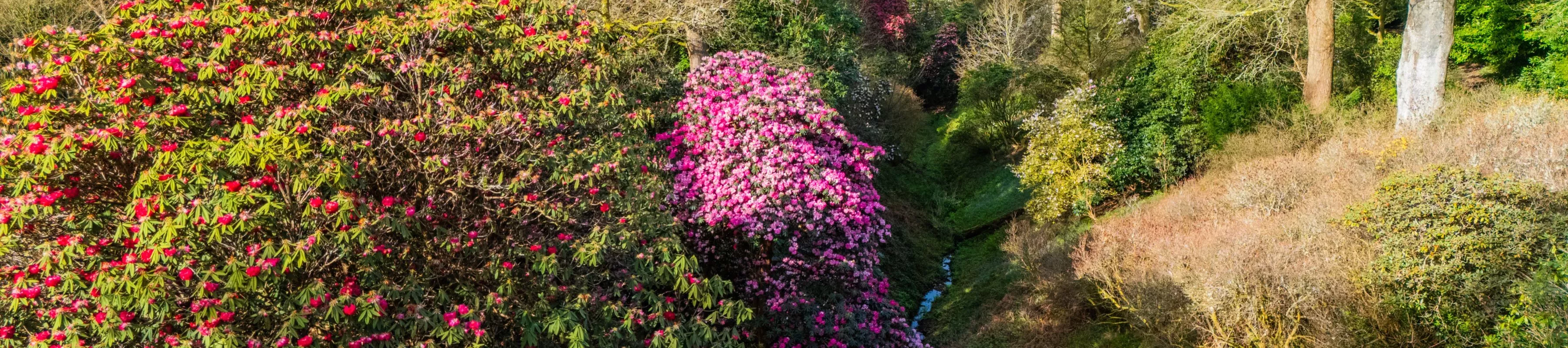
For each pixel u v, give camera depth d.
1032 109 24.89
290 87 6.84
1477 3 16.28
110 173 5.89
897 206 20.95
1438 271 7.30
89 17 21.53
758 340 11.62
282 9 6.98
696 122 11.25
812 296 11.91
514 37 7.54
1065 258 12.79
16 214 5.13
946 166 27.72
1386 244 7.74
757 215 10.31
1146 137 16.84
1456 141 10.48
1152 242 11.64
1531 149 9.25
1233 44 17.83
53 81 5.55
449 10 7.21
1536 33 13.76
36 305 5.65
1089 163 16.47
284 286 6.09
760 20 19.02
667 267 7.23
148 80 6.01
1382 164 10.65
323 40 6.52
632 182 8.14
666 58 18.30
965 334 13.45
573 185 7.70
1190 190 14.79
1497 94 12.95
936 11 47.09
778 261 11.68
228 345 5.07
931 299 16.27
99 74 6.01
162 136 5.87
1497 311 6.94
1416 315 7.57
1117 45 24.53
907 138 27.11
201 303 5.10
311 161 5.94
